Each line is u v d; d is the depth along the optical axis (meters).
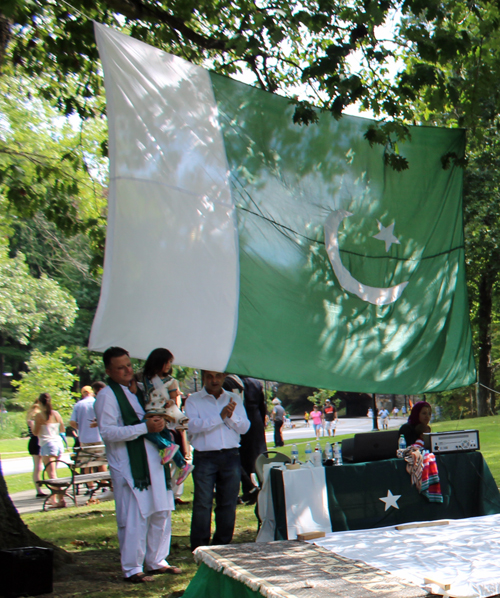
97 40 5.05
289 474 5.38
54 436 11.12
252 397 8.65
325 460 5.94
